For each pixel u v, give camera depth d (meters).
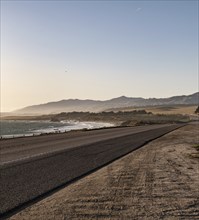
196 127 60.03
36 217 7.30
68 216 7.36
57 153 19.83
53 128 112.12
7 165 14.67
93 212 7.68
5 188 10.16
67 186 10.68
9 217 7.31
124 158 18.14
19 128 115.81
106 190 10.05
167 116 186.75
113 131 50.75
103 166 15.24
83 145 25.62
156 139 32.84
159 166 15.10
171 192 9.79
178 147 24.53
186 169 14.20
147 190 10.05
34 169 13.75
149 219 7.16
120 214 7.52
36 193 9.55
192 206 8.23
